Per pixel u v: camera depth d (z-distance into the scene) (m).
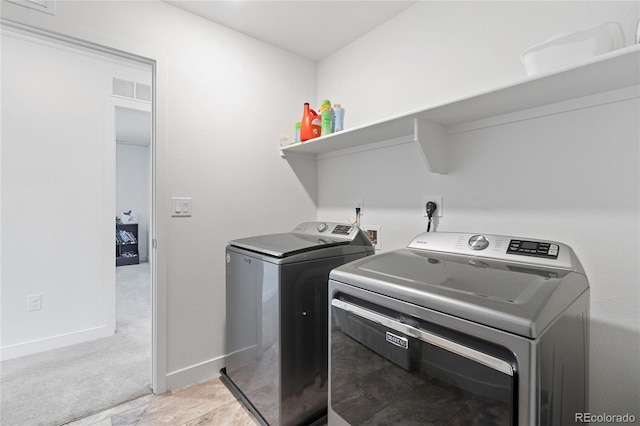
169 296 1.76
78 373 1.99
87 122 2.52
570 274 0.93
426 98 1.68
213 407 1.61
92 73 2.54
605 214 1.10
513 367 0.67
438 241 1.35
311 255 1.48
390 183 1.87
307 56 2.36
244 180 2.06
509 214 1.35
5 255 2.22
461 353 0.76
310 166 2.42
